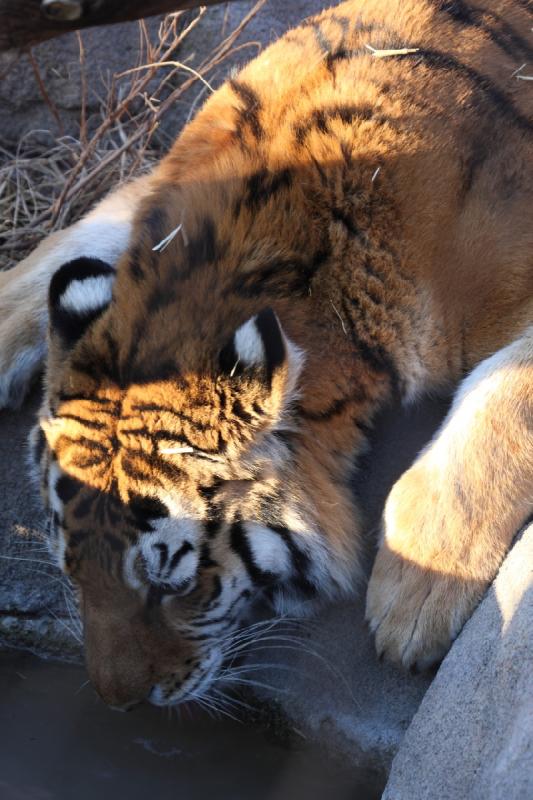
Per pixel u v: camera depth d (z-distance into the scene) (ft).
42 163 42.22
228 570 23.27
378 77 25.44
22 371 29.48
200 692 24.38
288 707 24.89
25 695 27.25
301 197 24.03
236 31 38.73
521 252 24.63
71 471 22.62
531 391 23.15
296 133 24.89
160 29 41.88
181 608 23.40
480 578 22.50
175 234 24.06
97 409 22.38
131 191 31.27
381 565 23.32
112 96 39.86
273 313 21.43
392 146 24.52
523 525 22.77
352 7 27.94
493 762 17.97
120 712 26.12
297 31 28.02
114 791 24.25
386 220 24.14
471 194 24.70
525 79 25.96
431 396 25.43
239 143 25.50
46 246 31.53
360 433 24.48
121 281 23.82
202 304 22.91
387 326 23.98
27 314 29.53
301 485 23.34
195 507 22.39
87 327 23.31
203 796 24.14
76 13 16.33
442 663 21.91
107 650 23.18
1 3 16.31
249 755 25.11
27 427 29.63
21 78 42.73
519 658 18.95
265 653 25.48
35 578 28.32
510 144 25.21
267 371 21.22
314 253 23.71
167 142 42.88
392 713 23.81
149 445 21.90
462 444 23.07
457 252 24.43
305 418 23.26
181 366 21.98
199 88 42.27
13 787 24.29
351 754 23.89
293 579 24.57
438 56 26.00
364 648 24.68
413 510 23.00
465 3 27.17
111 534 22.36
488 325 24.71
